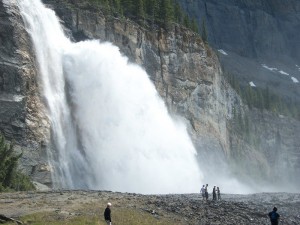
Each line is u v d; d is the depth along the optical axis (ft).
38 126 215.92
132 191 254.06
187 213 122.93
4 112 202.39
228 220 118.93
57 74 248.93
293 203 176.45
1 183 158.40
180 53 365.20
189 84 369.09
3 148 172.45
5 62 211.82
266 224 118.21
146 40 334.65
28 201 122.62
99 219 101.60
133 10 353.72
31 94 220.43
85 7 300.61
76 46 275.59
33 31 240.12
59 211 106.83
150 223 104.37
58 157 222.89
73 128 244.63
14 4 230.27
